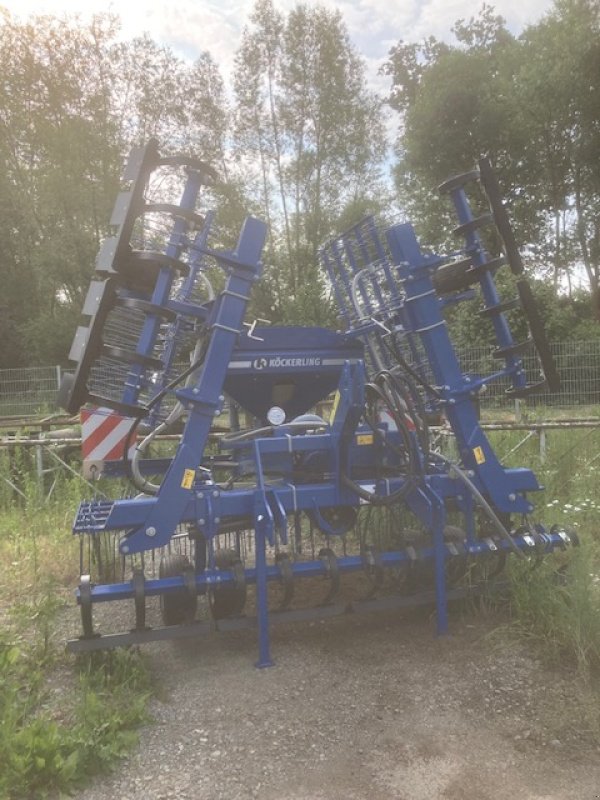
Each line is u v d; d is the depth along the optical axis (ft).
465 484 13.01
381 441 13.35
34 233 101.14
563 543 13.25
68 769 8.39
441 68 91.09
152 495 13.03
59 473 23.85
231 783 8.52
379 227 15.11
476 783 8.41
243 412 16.51
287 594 12.02
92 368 12.35
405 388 12.78
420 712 10.02
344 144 97.91
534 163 91.71
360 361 12.35
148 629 11.48
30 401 57.31
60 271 91.45
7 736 8.72
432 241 75.10
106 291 11.53
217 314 12.01
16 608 13.89
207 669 11.57
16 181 98.12
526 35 90.43
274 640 12.63
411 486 12.42
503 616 13.07
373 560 12.32
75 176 90.74
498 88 89.45
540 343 13.16
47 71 89.10
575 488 22.35
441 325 13.00
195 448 11.85
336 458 12.44
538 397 43.37
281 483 13.48
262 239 12.09
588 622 11.07
